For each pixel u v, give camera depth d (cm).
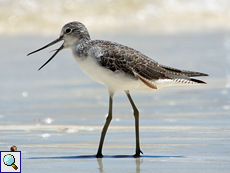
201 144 980
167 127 1166
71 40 963
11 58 2333
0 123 1247
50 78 1978
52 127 1194
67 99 1608
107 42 952
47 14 3306
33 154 911
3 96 1645
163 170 786
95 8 3506
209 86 1755
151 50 2516
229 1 3853
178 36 3044
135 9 3628
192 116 1298
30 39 2833
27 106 1495
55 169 798
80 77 2017
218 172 770
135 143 1009
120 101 1574
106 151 941
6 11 3212
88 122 1260
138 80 927
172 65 2103
